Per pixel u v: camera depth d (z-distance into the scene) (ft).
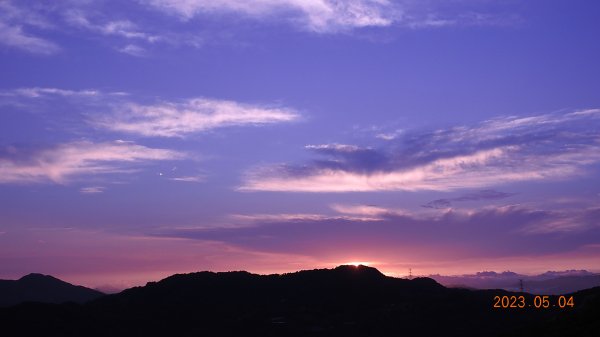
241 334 400.88
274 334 396.57
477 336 359.05
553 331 291.79
